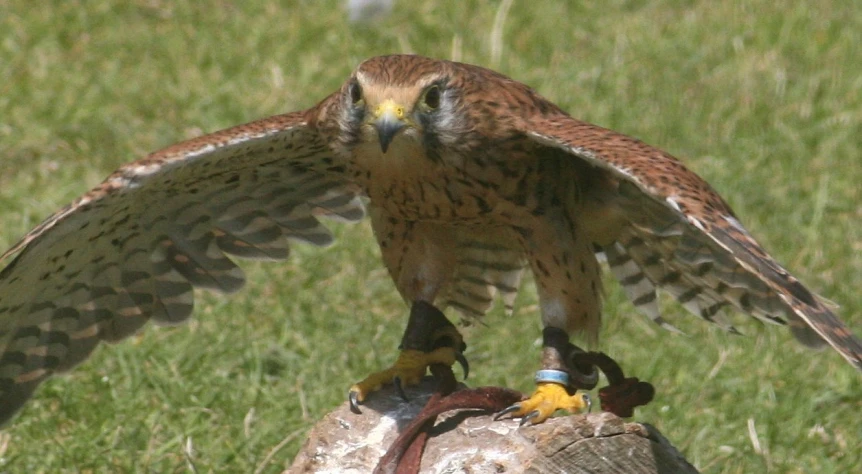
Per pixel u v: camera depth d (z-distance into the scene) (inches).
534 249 367.6
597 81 700.0
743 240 308.8
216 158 371.2
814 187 625.0
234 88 691.4
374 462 343.0
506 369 507.2
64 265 381.7
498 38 729.0
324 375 498.0
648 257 389.1
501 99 360.2
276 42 735.7
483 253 392.2
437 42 743.7
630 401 357.1
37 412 474.6
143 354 502.0
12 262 356.5
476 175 358.6
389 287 557.6
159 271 400.5
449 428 339.0
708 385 497.0
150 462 448.1
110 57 721.6
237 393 486.9
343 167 393.4
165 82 700.0
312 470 346.9
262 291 553.0
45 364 398.9
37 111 671.8
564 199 369.1
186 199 389.1
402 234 379.2
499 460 325.4
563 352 356.5
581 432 328.2
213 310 535.8
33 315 389.7
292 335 526.0
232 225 402.9
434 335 369.7
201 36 740.0
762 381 501.0
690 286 388.2
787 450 468.1
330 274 564.7
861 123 670.5
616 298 549.6
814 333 345.7
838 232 594.9
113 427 466.3
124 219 380.8
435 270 379.6
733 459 459.8
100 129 660.7
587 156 334.3
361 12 749.3
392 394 358.9
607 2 781.9
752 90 695.7
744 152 648.4
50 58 717.9
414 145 354.0
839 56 727.1
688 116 675.4
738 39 737.6
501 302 548.1
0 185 625.0
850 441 470.9
